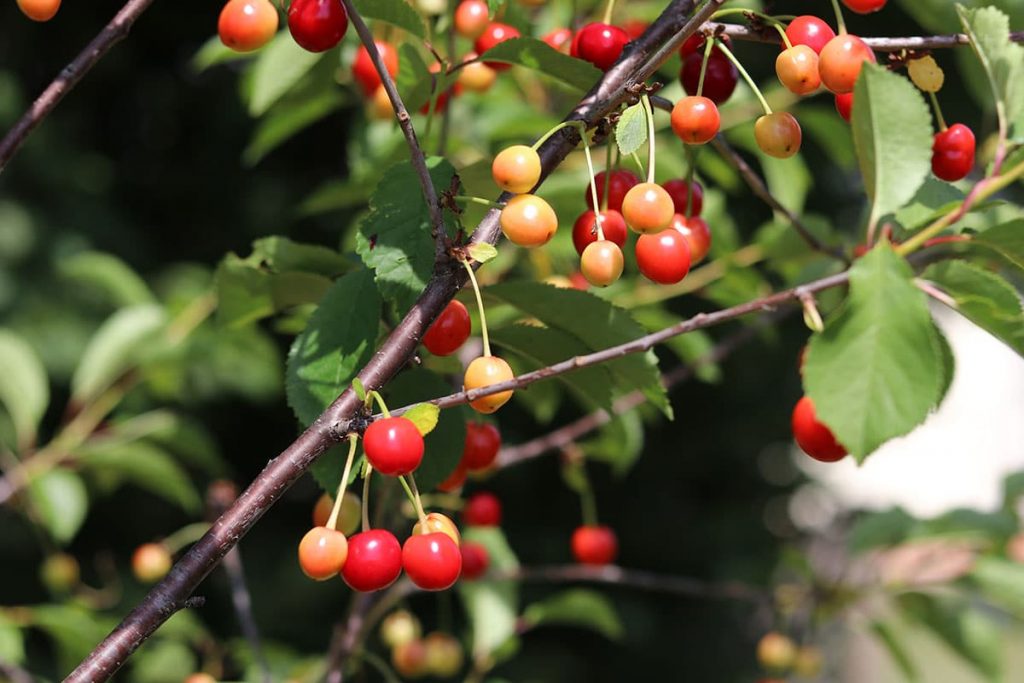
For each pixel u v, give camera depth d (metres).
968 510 3.99
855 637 9.67
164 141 10.23
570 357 2.40
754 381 10.32
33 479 4.32
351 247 3.72
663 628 10.26
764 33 2.14
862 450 1.59
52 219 8.73
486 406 1.85
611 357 1.82
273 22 2.10
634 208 1.96
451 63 2.67
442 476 2.30
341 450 2.23
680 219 2.28
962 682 11.13
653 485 10.54
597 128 2.06
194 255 9.90
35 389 4.48
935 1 3.31
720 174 3.87
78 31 9.76
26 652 8.28
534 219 1.86
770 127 2.14
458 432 2.31
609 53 2.28
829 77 1.96
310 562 1.83
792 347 10.24
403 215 2.12
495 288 2.27
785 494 11.16
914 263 2.43
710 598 10.24
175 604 1.75
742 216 8.59
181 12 10.07
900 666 4.22
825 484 11.32
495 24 2.63
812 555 10.69
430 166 2.16
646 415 3.90
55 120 9.25
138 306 4.80
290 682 3.66
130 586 8.61
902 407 1.58
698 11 1.93
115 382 5.36
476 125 3.96
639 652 10.20
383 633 3.95
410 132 1.83
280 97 3.62
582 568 3.82
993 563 3.94
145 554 3.87
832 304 3.63
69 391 8.30
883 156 1.84
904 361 1.59
